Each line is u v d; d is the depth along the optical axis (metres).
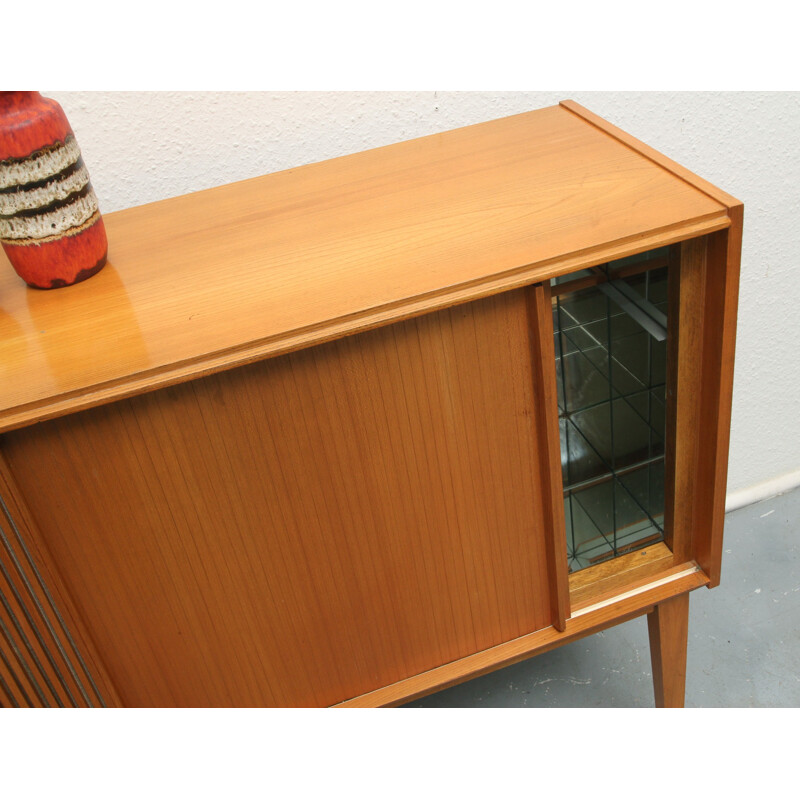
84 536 0.94
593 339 1.06
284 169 1.32
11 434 0.86
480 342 0.97
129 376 0.84
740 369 1.73
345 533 1.04
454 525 1.09
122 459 0.91
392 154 1.22
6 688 0.97
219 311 0.92
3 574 0.90
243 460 0.95
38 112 0.92
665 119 1.44
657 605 1.27
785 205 1.57
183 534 0.97
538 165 1.12
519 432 1.05
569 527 1.19
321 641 1.11
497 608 1.18
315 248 1.01
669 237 0.94
